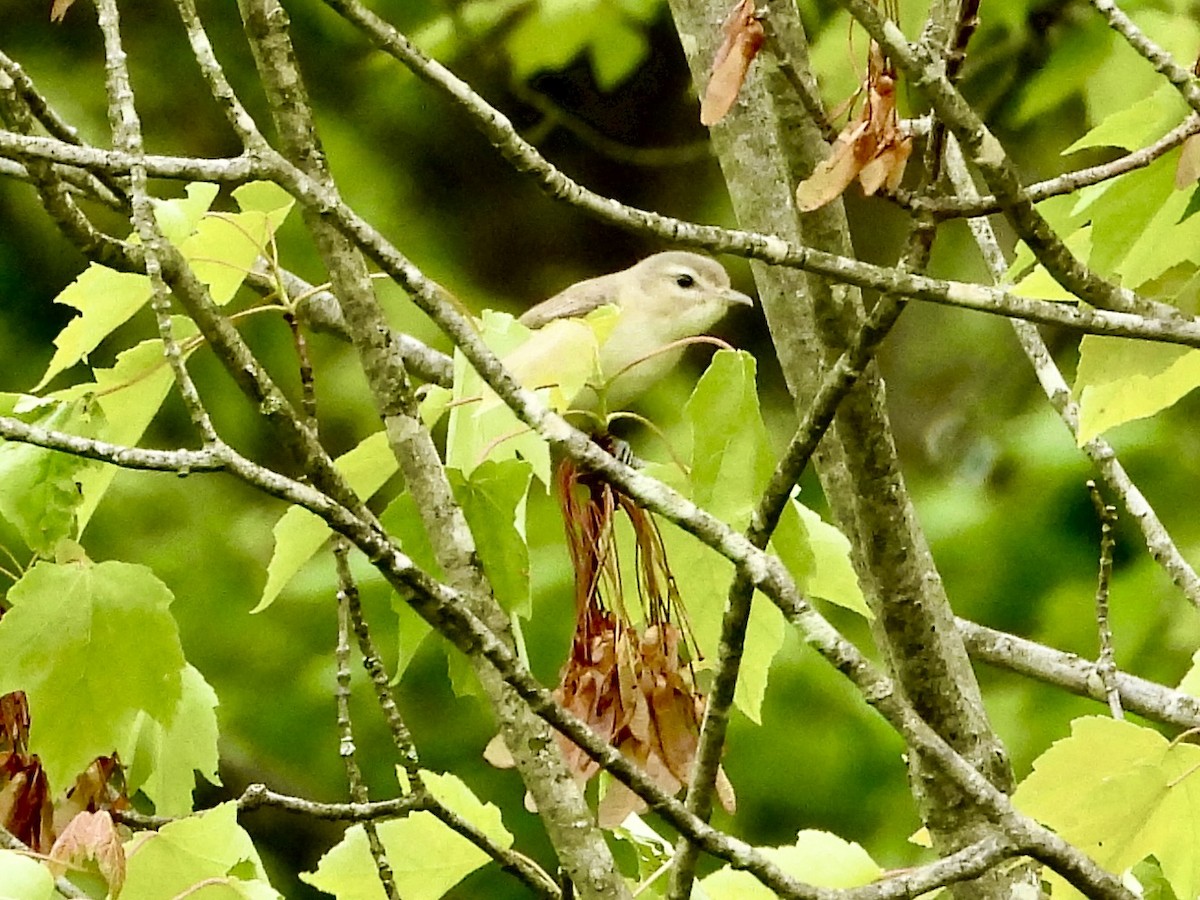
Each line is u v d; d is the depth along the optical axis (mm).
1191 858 5211
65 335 5551
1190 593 6711
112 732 5555
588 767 5211
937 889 4801
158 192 13695
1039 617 12273
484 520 5609
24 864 4668
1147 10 11086
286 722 12266
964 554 12602
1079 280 4840
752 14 4570
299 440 5047
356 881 5926
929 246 4594
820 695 12047
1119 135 5105
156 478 12922
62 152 4383
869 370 5969
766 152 6527
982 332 14258
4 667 5477
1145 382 5344
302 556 5711
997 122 12352
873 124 4426
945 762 4719
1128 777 5090
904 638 6223
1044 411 13344
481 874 12078
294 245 13062
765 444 5410
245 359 4938
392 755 12367
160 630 5590
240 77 14195
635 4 12789
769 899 5691
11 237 13602
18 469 5738
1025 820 4766
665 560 5512
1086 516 12609
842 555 5789
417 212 14695
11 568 9070
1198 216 4953
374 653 5215
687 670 5301
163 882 5324
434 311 4566
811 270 4496
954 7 4715
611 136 15766
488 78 15312
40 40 13969
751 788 11867
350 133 14539
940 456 13859
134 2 14156
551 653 11648
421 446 5340
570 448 4578
